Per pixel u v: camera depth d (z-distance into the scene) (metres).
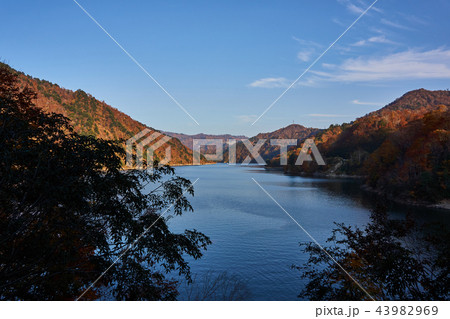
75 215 10.49
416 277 11.42
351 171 175.62
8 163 8.44
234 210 62.31
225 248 35.78
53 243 10.24
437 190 74.62
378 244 13.27
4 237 8.77
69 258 10.11
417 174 86.25
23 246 9.51
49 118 10.13
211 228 45.97
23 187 8.93
